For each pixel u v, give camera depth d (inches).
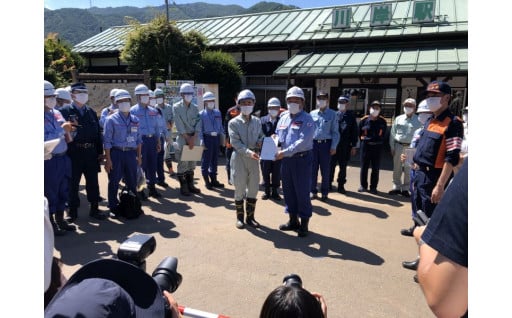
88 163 200.5
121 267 43.5
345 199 254.4
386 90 466.0
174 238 179.2
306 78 448.1
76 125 186.4
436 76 384.5
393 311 119.1
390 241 177.6
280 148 185.6
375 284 136.2
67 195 187.0
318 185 295.0
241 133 191.5
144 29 545.0
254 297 126.5
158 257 157.6
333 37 498.3
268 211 227.0
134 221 203.6
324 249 167.3
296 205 187.8
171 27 544.1
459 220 41.0
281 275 142.3
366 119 271.1
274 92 580.1
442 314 42.7
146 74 387.5
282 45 553.9
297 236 183.5
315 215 217.5
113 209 210.7
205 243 173.2
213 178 280.5
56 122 174.4
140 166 227.0
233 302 123.1
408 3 529.7
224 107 557.6
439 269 42.1
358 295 128.4
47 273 45.4
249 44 570.3
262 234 185.8
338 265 151.3
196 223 201.5
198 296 126.3
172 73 538.3
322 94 241.3
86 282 38.4
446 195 43.9
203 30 671.8
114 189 208.8
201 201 244.7
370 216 216.1
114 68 724.7
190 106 258.4
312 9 626.2
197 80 551.5
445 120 135.9
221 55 561.0
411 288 133.6
